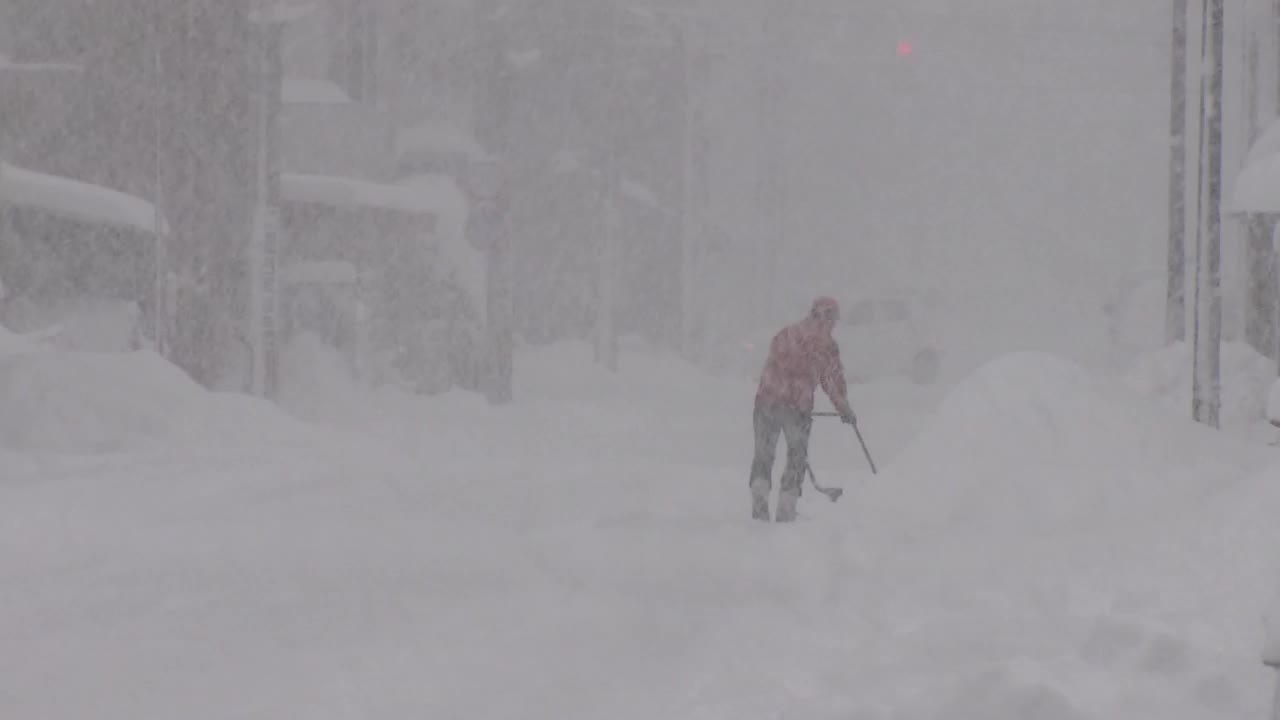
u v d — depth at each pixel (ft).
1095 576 105.29
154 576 111.96
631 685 81.92
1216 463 148.05
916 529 136.56
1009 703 71.51
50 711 75.87
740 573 117.39
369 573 114.93
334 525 140.56
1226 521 101.81
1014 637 88.84
